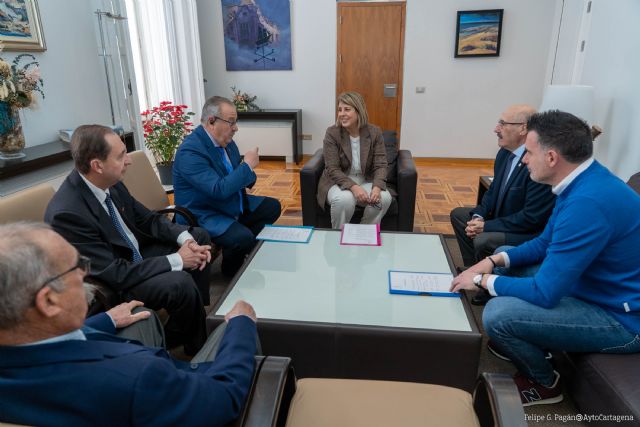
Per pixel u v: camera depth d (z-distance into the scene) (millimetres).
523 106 2166
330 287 1704
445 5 5242
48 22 2869
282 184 4703
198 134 2375
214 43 5711
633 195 1356
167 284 1639
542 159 1421
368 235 2209
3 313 636
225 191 2268
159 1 4586
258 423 866
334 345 1438
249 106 5762
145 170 2426
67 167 2598
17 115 2371
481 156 5727
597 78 3248
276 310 1539
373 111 5738
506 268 1877
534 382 1566
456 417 1031
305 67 5680
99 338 955
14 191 2174
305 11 5465
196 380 798
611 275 1380
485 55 5309
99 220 1650
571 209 1340
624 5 2854
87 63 3260
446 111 5617
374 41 5473
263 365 995
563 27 4613
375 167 3000
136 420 698
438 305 1559
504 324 1461
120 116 3611
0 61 2195
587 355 1389
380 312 1517
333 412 1039
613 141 2900
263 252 2025
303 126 5918
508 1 5125
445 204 4023
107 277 1580
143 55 4340
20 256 642
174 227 2037
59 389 672
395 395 1101
